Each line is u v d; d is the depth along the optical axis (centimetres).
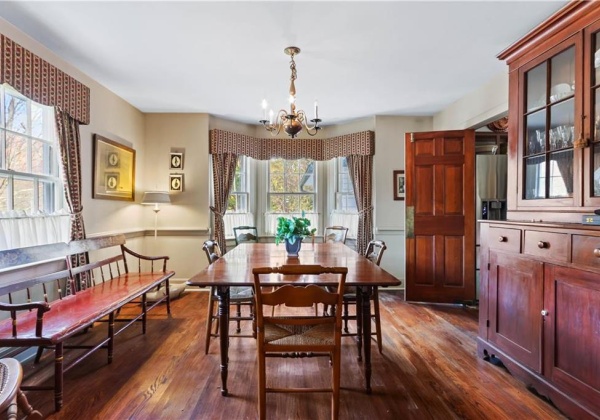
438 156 405
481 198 399
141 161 456
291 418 185
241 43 265
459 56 292
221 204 479
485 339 255
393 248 484
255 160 536
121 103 402
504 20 234
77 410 189
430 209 408
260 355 177
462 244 401
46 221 276
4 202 246
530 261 209
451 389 213
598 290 165
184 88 368
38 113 278
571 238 180
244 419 183
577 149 199
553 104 218
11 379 87
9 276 240
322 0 209
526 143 243
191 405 195
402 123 484
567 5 196
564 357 184
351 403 199
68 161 294
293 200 542
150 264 462
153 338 295
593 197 189
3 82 223
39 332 183
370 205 487
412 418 185
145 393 207
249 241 474
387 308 387
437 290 406
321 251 306
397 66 312
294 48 274
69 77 293
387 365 245
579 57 198
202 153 467
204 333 306
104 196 364
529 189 242
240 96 395
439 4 215
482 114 363
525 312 213
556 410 192
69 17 228
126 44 267
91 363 247
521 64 245
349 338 299
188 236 468
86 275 306
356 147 489
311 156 529
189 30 245
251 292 264
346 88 370
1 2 211
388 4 214
